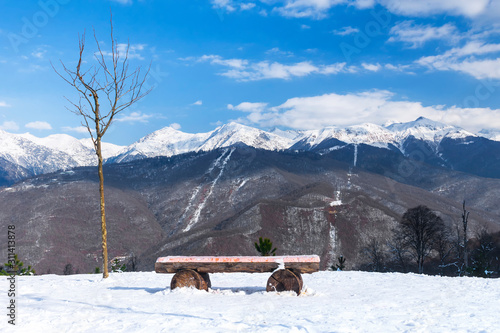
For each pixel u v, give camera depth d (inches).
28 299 436.5
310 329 295.0
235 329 294.2
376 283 584.4
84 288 547.2
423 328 304.0
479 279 617.0
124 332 286.8
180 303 416.5
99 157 697.6
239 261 487.2
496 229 6254.9
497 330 299.7
